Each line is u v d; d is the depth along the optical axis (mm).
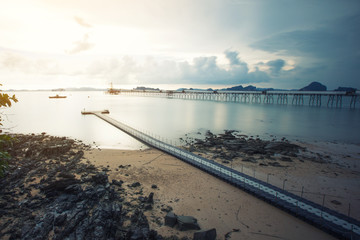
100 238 21750
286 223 26922
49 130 89062
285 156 54156
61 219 24203
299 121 116875
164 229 24922
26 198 29734
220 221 26984
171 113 152500
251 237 24359
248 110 176750
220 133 85312
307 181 39438
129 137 76438
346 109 187000
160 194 33031
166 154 54062
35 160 46594
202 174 41094
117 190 33438
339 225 25625
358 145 68500
